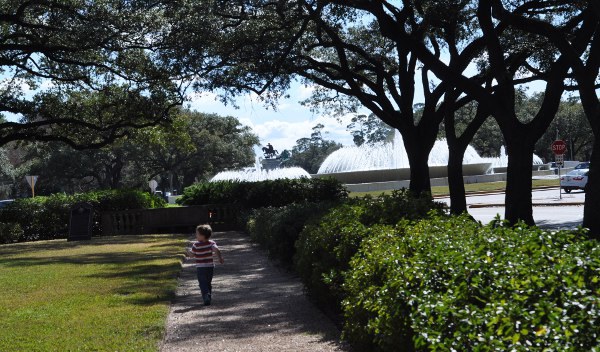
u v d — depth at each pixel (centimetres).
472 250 520
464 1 1997
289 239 1587
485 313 388
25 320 996
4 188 9644
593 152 1538
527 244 517
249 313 1059
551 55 2316
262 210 2402
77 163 7688
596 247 494
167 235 3112
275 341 841
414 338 426
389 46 2995
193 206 3303
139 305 1113
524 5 2109
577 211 2956
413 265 532
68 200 3269
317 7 2206
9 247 2658
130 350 789
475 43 2217
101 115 3306
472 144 10431
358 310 668
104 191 3441
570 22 2088
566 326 335
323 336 852
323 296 998
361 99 2681
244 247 2327
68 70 3183
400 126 2656
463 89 1906
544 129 1814
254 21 2350
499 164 8575
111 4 2689
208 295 1163
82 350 795
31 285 1397
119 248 2394
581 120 9550
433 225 774
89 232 2944
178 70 2383
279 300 1174
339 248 913
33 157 7981
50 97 3281
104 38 2678
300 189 3244
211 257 1184
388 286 557
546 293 389
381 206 1076
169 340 876
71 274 1580
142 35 2712
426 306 434
